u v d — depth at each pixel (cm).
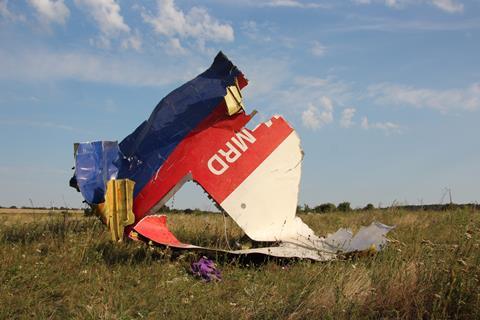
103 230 906
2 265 698
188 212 1453
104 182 819
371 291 588
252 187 909
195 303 600
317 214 1527
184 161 877
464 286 561
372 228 903
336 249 854
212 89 898
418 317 546
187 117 893
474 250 659
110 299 589
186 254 788
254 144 923
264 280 692
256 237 893
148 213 850
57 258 751
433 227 1108
